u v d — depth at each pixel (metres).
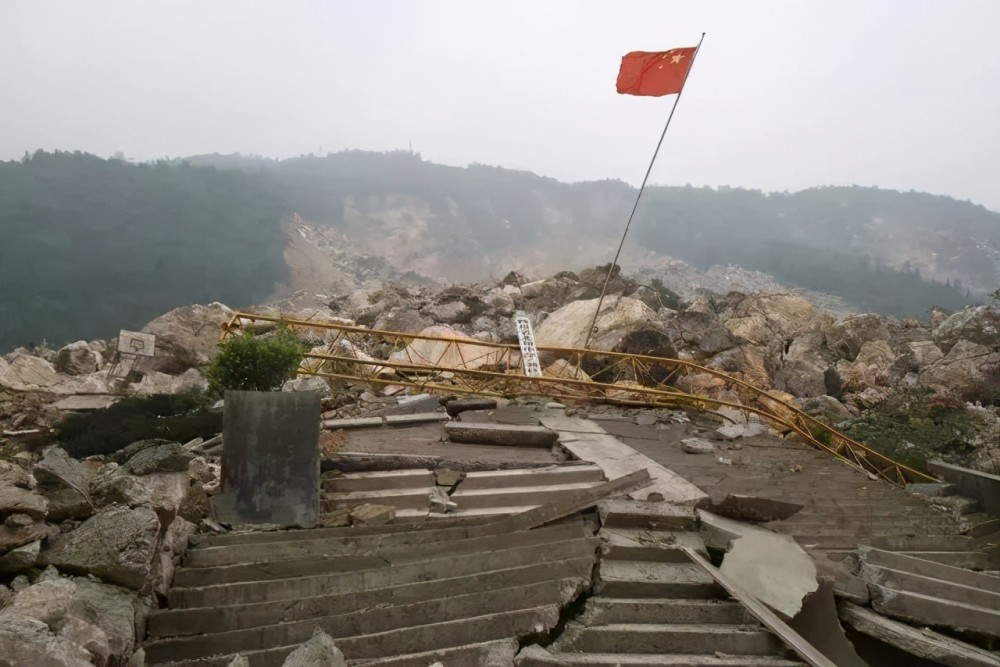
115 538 5.43
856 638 7.18
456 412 12.48
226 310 18.80
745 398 15.59
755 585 6.97
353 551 6.96
